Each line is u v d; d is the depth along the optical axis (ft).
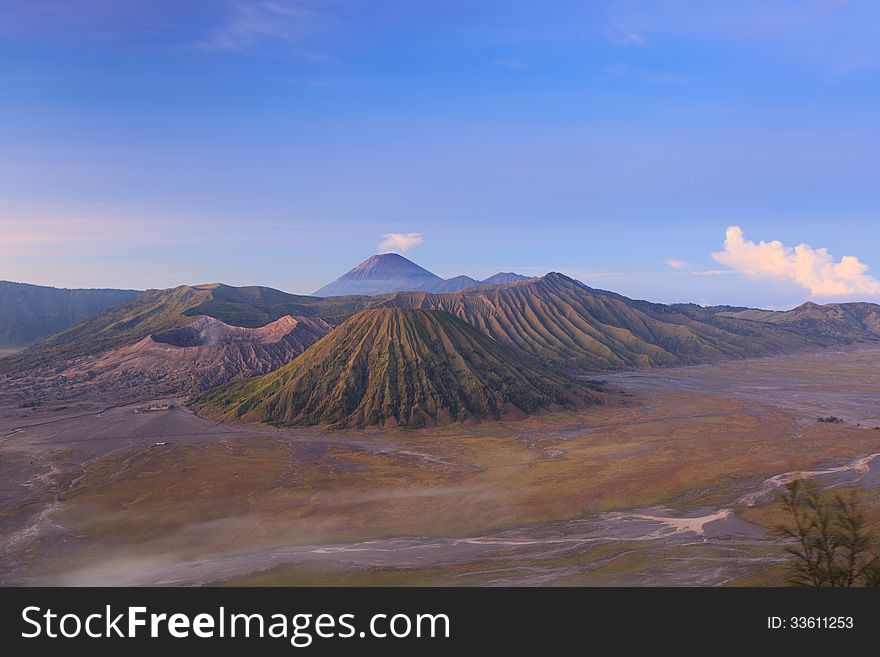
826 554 69.56
